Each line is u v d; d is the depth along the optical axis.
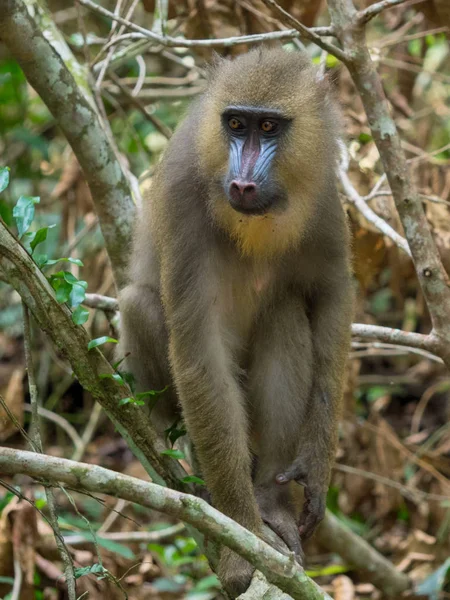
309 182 9.00
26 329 7.91
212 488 8.72
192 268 8.92
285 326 9.62
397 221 12.16
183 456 8.08
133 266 10.30
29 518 10.52
